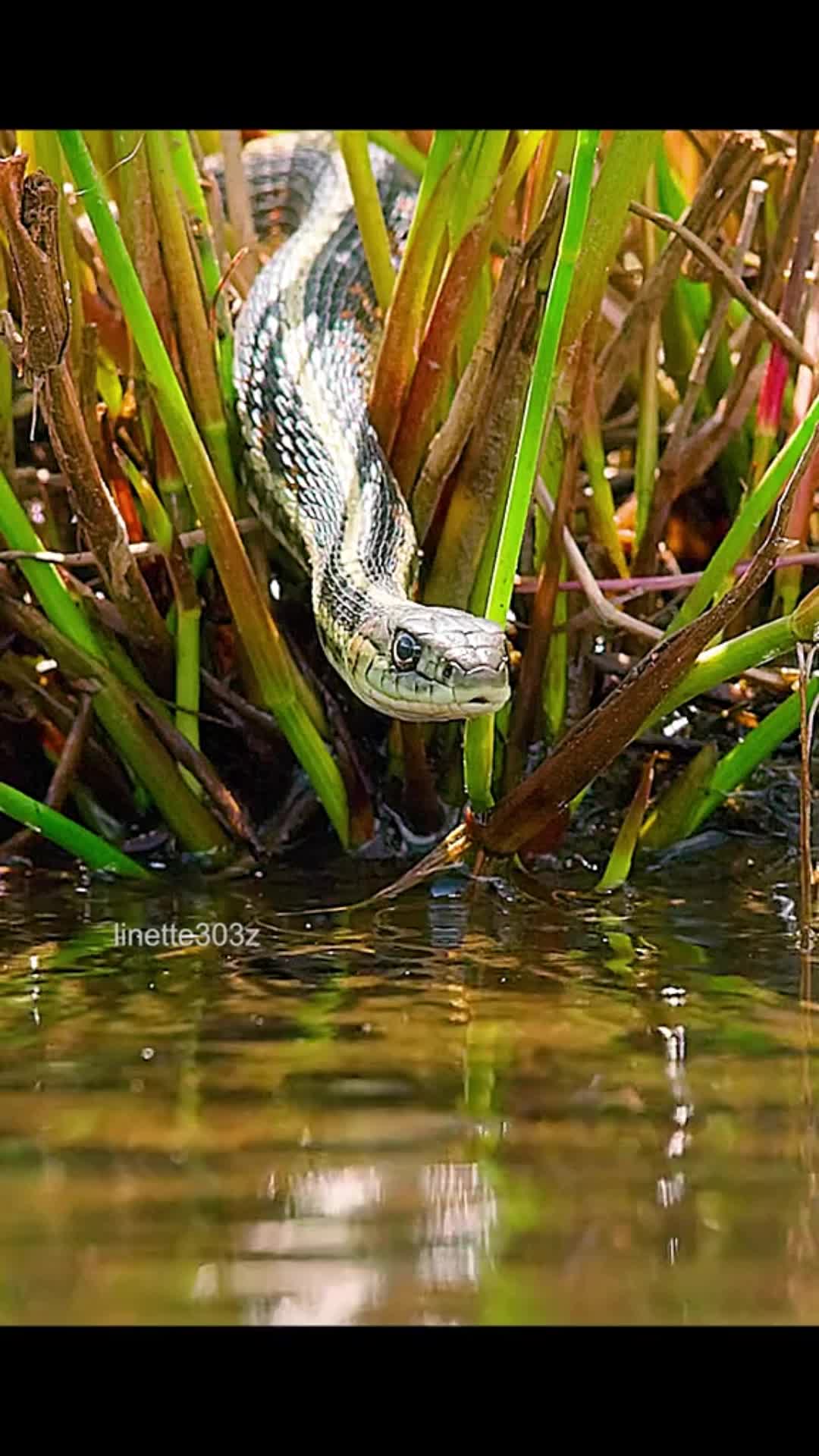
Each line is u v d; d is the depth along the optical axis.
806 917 5.89
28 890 6.43
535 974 5.03
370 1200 3.10
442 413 7.35
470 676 5.99
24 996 4.78
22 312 5.68
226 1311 2.66
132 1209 3.07
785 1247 2.87
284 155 11.03
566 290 5.55
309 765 6.86
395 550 6.80
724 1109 3.65
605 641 7.52
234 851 6.90
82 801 7.15
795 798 7.29
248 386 7.71
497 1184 3.17
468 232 6.72
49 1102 3.70
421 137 9.68
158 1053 4.12
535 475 6.16
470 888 6.37
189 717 6.97
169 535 6.75
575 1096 3.75
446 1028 4.36
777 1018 4.48
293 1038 4.27
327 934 5.64
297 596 7.63
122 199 6.93
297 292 8.62
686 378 8.48
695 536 8.36
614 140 6.39
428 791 6.98
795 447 6.11
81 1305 2.69
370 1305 2.71
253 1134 3.47
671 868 6.72
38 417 7.53
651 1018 4.49
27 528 6.53
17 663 6.96
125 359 7.64
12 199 5.44
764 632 5.88
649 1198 3.10
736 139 7.07
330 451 7.34
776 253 7.72
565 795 6.07
